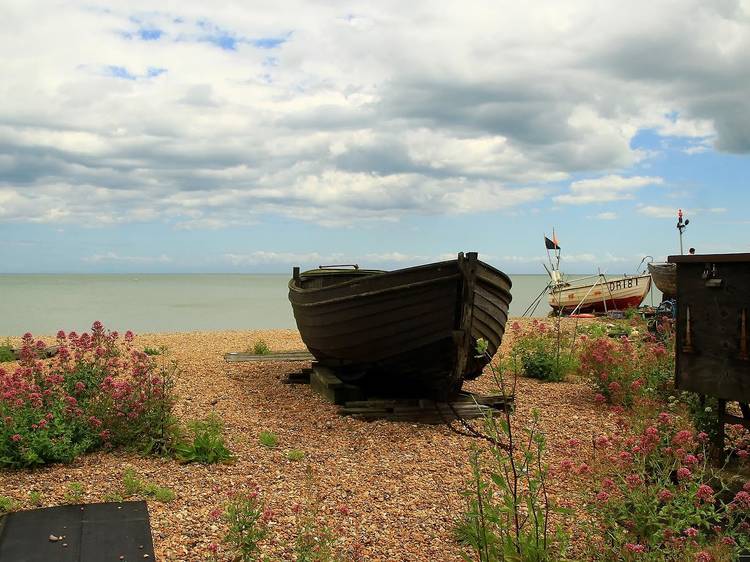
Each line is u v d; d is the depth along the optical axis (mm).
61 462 6957
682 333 6535
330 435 8406
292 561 4863
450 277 8570
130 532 5184
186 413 9141
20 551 4812
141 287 103562
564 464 5344
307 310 10242
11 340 17422
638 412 7328
